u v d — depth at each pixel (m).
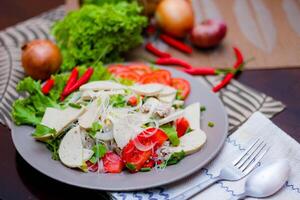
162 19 0.98
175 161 0.69
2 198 0.68
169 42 0.98
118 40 0.90
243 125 0.75
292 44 0.95
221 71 0.90
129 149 0.69
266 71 0.89
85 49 0.89
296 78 0.87
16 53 0.95
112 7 0.92
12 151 0.74
